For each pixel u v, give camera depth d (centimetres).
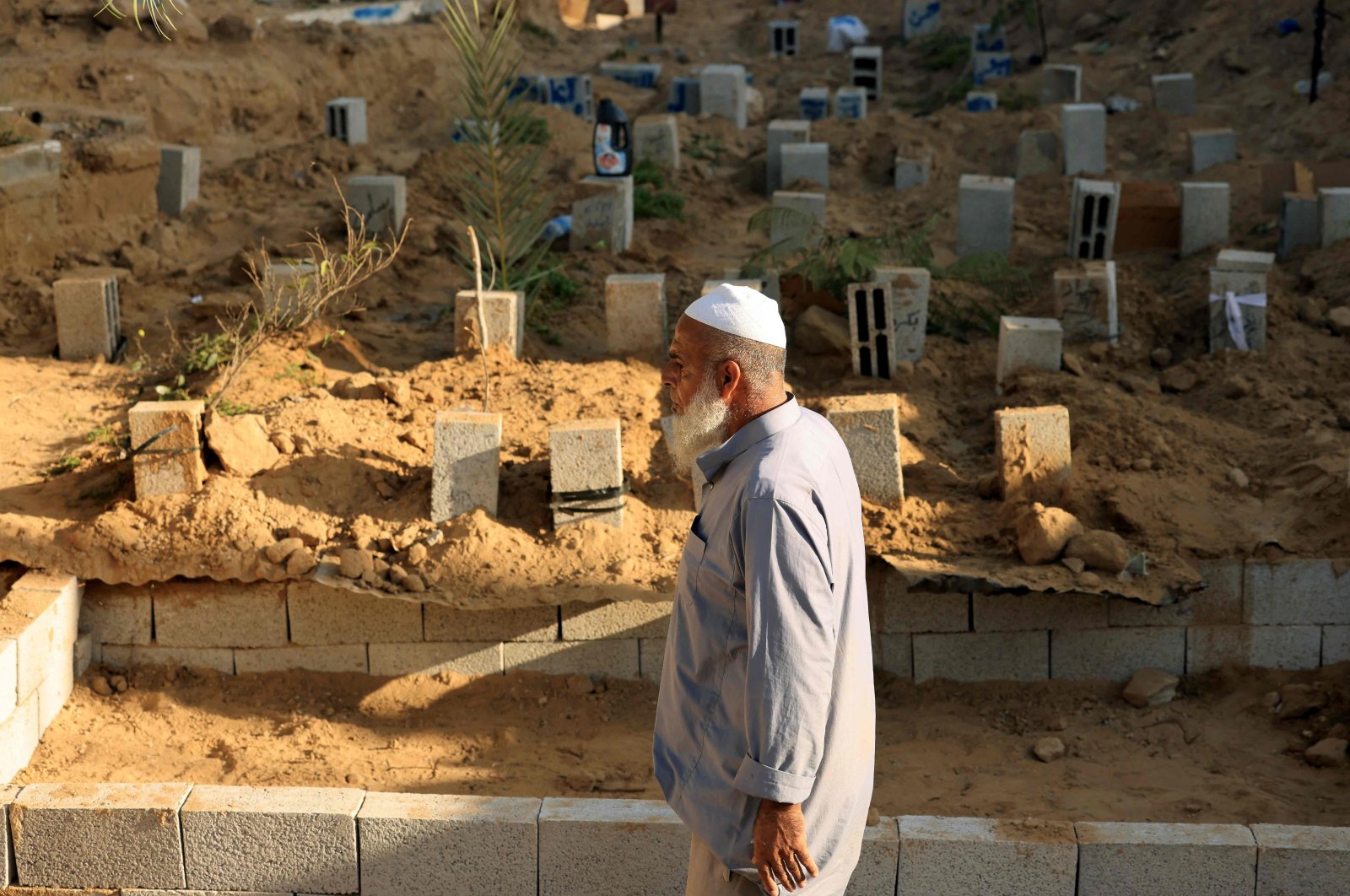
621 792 560
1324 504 660
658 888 485
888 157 1490
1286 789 552
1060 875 469
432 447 719
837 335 876
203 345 832
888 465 667
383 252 1088
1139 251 1119
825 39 2436
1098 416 756
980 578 605
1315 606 629
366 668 644
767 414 339
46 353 925
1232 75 1627
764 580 314
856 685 340
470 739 605
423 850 491
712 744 340
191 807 495
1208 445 739
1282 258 1070
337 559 632
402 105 1984
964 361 905
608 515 646
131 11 1733
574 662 640
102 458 709
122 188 1228
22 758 583
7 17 1683
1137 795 548
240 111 1755
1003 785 560
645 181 1373
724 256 1202
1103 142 1380
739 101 1791
